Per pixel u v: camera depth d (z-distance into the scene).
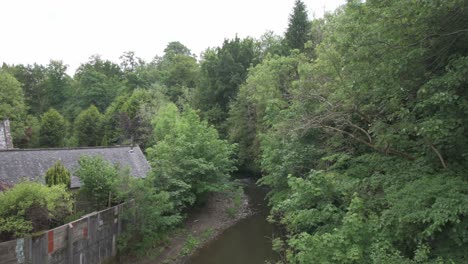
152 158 23.27
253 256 16.84
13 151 20.12
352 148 13.73
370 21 9.59
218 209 25.36
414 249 7.76
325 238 8.02
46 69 65.38
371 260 7.57
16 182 17.95
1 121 30.61
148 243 16.89
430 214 6.83
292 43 35.34
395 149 10.88
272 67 25.62
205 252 17.75
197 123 26.19
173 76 59.59
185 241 19.03
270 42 43.53
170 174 20.69
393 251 7.23
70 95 64.12
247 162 36.34
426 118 8.52
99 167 16.08
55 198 12.30
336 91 13.01
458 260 6.90
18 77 60.28
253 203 27.53
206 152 24.73
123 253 16.19
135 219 16.42
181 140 23.09
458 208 6.62
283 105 20.11
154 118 36.94
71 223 12.84
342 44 10.19
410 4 8.10
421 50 8.02
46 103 61.88
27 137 42.66
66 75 65.44
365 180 9.96
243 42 45.12
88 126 46.31
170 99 52.12
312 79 16.30
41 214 11.70
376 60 9.21
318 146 15.98
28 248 10.88
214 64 43.97
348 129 14.26
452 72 7.62
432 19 8.19
